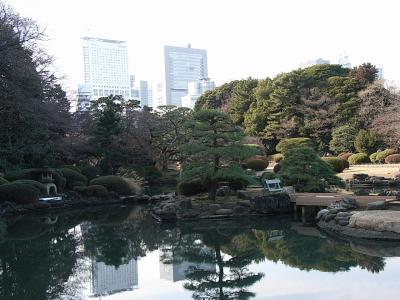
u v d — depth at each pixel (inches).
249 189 693.9
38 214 724.0
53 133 906.1
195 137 643.5
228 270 342.6
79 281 324.2
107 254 416.8
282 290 276.2
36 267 369.4
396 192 585.6
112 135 1058.1
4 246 462.9
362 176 861.2
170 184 1151.0
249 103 1692.9
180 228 542.6
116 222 624.1
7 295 292.7
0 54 581.0
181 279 323.6
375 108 1295.5
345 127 1300.4
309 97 1446.9
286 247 402.0
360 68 1475.1
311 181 618.2
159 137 1248.2
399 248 366.9
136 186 937.5
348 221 431.2
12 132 812.6
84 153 1101.1
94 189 845.2
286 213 583.2
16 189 732.7
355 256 349.1
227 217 581.9
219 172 595.5
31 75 666.8
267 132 1497.3
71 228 580.7
